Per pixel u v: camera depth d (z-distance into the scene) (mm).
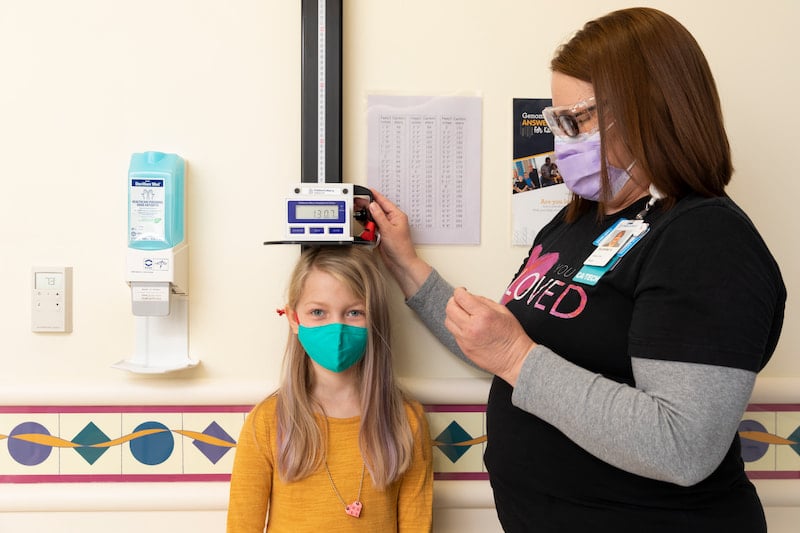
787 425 1271
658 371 696
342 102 1194
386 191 1229
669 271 711
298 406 1084
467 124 1232
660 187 786
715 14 1236
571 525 812
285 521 1065
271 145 1220
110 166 1208
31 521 1221
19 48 1190
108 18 1196
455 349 1178
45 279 1194
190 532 1233
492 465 919
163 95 1206
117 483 1224
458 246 1248
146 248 1093
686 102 765
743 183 1255
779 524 1287
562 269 901
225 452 1230
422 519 1114
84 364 1216
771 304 711
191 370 1225
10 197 1200
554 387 738
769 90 1249
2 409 1211
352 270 1061
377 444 1072
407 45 1225
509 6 1229
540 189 1246
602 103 788
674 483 723
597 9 1231
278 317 1231
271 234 1225
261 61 1213
